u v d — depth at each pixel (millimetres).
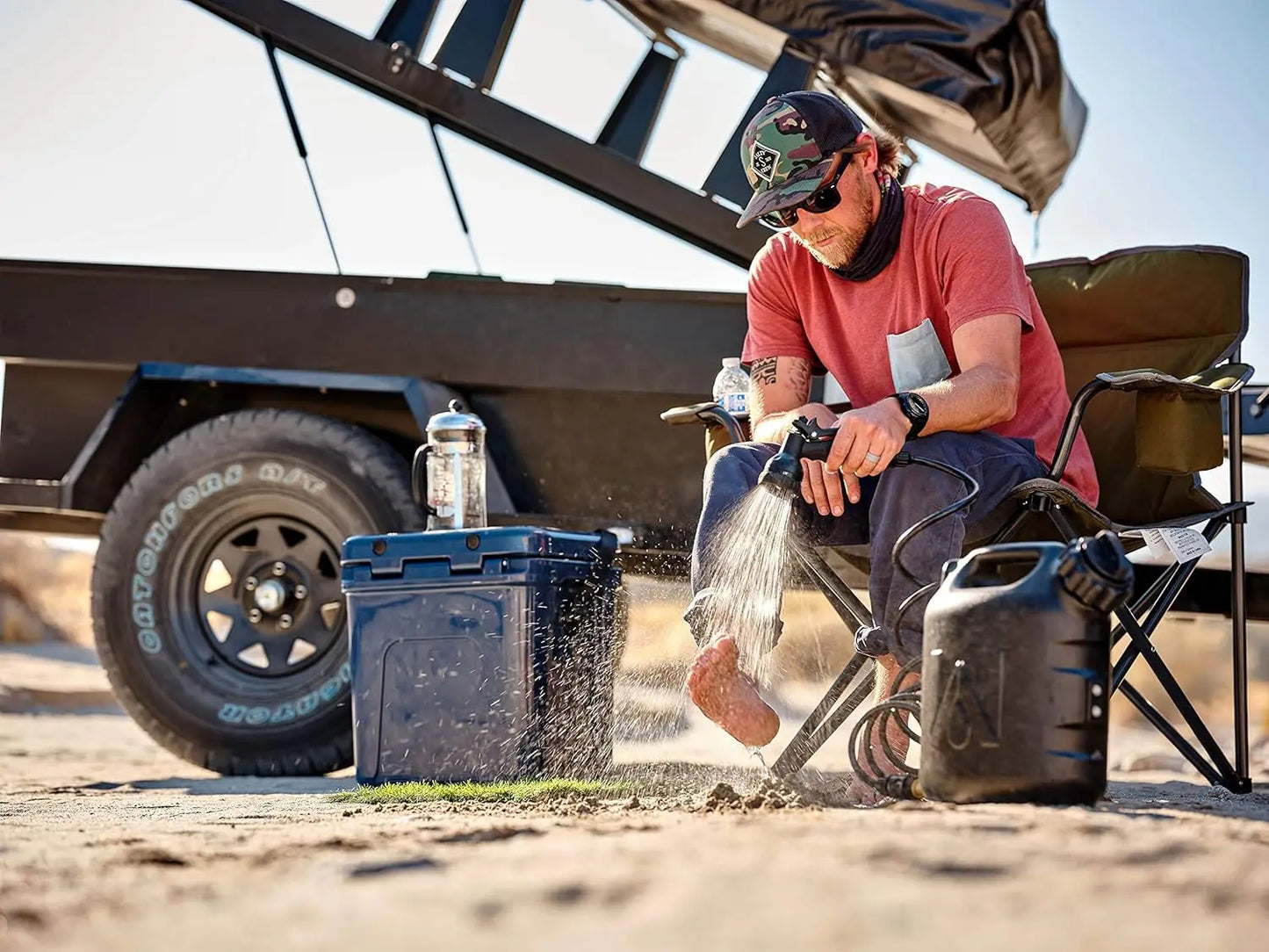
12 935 1160
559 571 3156
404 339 4051
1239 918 1108
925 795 1967
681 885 1236
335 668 3961
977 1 3896
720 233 4234
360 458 3945
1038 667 1809
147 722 4020
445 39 4379
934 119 4328
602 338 3971
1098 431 3117
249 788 3588
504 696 3070
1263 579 4250
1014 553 1877
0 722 7691
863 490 2570
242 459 3992
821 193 2609
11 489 4145
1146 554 4016
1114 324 3166
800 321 2949
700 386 3934
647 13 4543
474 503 3814
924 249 2689
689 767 3557
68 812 2588
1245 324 3121
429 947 1040
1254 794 2873
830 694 2383
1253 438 3850
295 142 4285
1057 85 3980
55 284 4195
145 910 1259
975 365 2521
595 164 4316
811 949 999
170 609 4023
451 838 1700
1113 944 1015
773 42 4223
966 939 1028
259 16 4465
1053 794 1808
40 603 15117
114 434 4145
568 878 1288
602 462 4035
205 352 4129
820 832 1566
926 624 1933
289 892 1315
